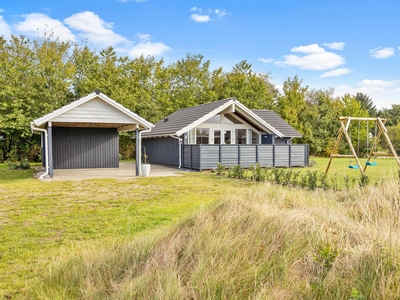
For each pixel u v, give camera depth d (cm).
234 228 392
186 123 1733
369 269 278
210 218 427
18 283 361
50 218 642
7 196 885
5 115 2119
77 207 739
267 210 423
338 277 274
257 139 1941
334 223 399
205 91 3369
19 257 441
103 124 1539
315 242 336
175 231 421
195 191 952
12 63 2292
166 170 1630
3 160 2322
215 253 338
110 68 2725
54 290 327
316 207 512
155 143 2116
